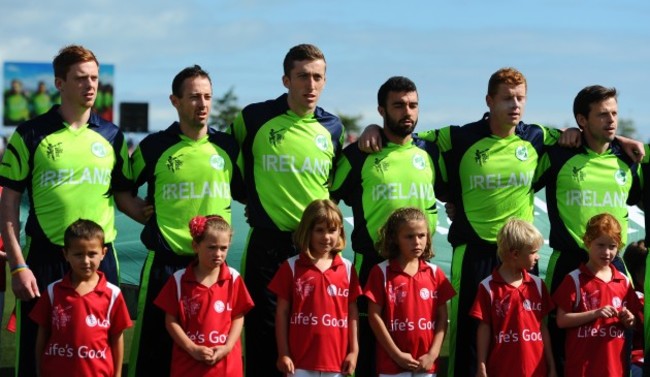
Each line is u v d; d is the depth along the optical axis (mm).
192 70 6199
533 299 6273
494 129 6617
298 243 6137
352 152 6590
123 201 6336
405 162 6500
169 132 6281
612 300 6352
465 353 6547
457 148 6656
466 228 6586
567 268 6609
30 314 5789
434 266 6332
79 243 5668
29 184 5988
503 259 6266
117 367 5918
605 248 6266
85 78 5902
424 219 6168
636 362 7012
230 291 6031
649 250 6746
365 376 6418
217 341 5906
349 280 6180
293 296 6094
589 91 6598
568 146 6648
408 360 6055
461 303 6555
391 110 6418
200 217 5941
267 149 6375
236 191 6551
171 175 6172
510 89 6453
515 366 6184
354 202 6609
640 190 6785
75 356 5734
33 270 5949
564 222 6598
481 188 6547
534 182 6793
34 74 41031
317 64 6324
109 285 5895
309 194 6367
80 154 5965
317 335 6023
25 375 5969
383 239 6230
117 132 6211
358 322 6414
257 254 6406
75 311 5750
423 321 6148
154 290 6176
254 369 6445
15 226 5898
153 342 6195
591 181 6586
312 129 6430
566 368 6383
